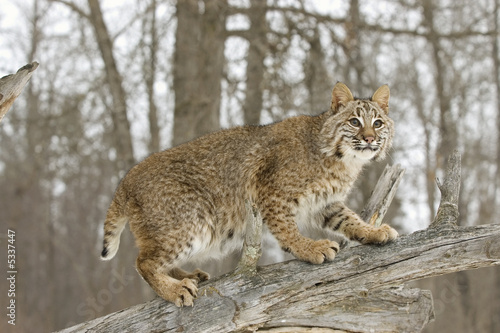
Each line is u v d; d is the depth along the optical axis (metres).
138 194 6.36
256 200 6.46
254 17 13.88
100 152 19.92
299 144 6.49
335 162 6.50
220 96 14.50
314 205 6.53
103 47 14.34
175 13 14.32
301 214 6.59
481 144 22.89
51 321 21.48
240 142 6.70
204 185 6.47
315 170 6.43
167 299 5.67
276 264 5.62
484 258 5.09
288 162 6.41
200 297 5.53
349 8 14.41
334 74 14.56
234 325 5.34
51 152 20.45
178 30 14.24
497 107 21.50
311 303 5.35
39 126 17.77
